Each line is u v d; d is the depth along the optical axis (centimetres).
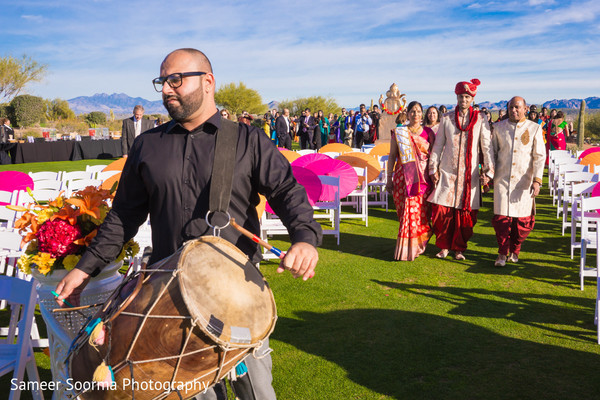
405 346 394
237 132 200
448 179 611
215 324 166
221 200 194
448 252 665
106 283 286
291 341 407
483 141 591
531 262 623
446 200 612
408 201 621
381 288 532
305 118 2173
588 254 656
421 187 623
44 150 2142
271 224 622
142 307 170
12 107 3800
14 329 312
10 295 286
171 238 198
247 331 173
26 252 296
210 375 174
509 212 590
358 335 416
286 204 196
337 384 338
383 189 1033
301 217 190
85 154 2256
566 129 2045
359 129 2016
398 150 631
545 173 1541
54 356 286
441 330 423
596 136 3462
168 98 190
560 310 468
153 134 204
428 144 629
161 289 170
